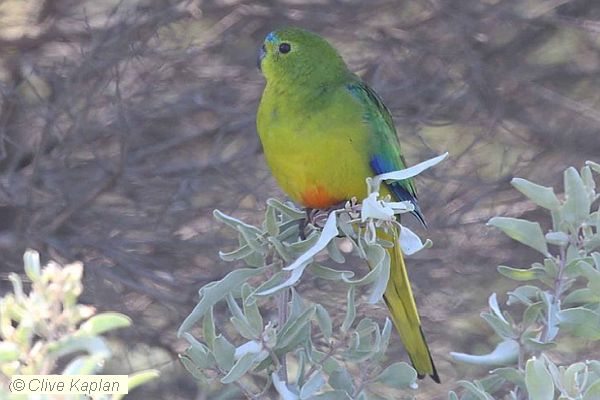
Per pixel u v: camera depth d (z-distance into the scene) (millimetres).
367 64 16328
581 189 6188
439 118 16234
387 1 16219
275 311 13320
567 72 16875
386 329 6141
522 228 6258
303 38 8781
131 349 15523
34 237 15289
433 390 14805
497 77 16328
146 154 15727
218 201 16047
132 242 15648
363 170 8453
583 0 16953
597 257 6152
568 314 6121
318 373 6012
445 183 15938
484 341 15422
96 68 14938
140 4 15648
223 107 15758
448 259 15594
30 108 15664
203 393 7492
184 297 15273
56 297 4855
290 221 6680
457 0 16266
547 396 5418
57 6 15945
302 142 8352
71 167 15844
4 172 16078
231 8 16141
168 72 15891
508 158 16641
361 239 6098
